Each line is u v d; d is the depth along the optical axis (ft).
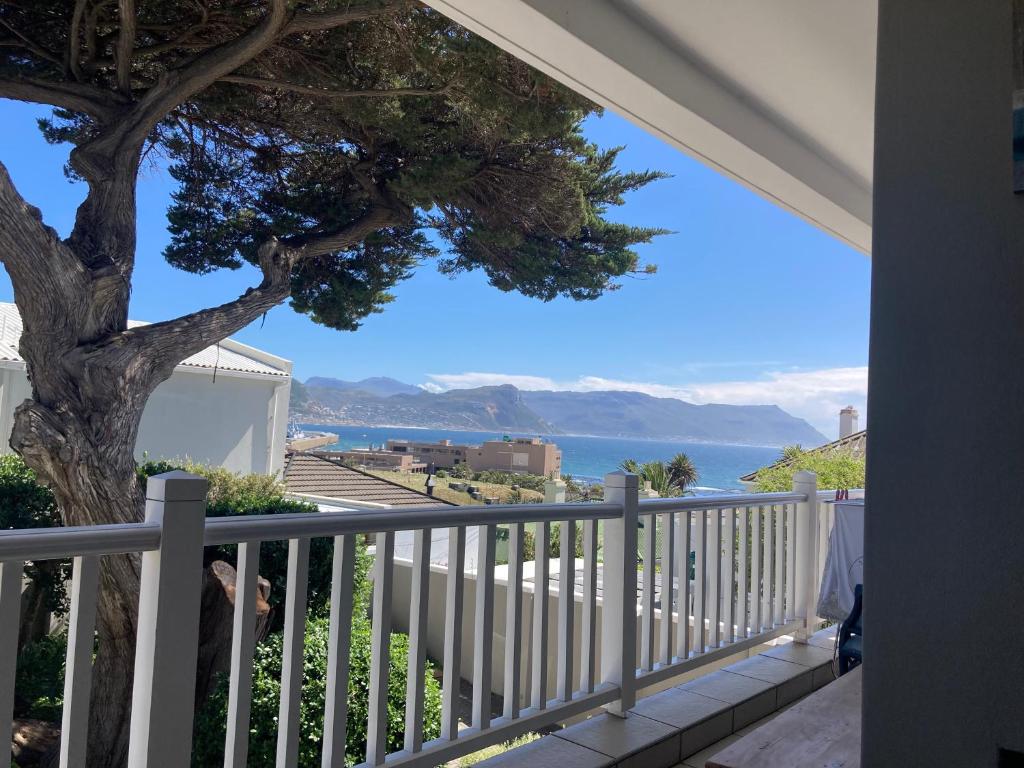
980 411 4.98
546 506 8.30
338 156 25.90
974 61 5.17
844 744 5.25
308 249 25.40
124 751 16.76
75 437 17.29
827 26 8.43
